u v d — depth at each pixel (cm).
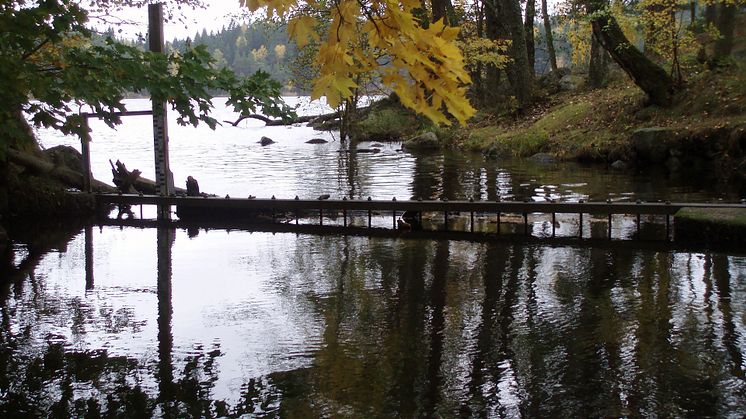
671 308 662
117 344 594
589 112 2239
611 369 523
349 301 716
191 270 862
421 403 472
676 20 2119
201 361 553
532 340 589
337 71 178
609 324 623
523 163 1977
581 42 2867
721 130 1675
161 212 1302
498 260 890
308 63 1973
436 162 2050
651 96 2005
